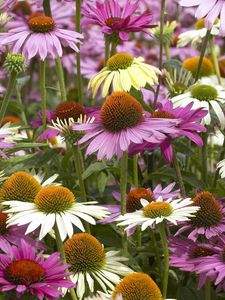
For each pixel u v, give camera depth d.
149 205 1.07
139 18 1.32
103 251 1.08
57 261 0.97
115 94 1.09
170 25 1.55
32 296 0.95
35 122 1.36
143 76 1.28
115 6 1.36
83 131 1.12
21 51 1.29
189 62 1.63
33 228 1.01
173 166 1.23
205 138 1.32
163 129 1.07
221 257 1.05
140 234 1.18
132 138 1.06
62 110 1.27
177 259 1.07
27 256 0.99
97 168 1.21
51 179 1.16
